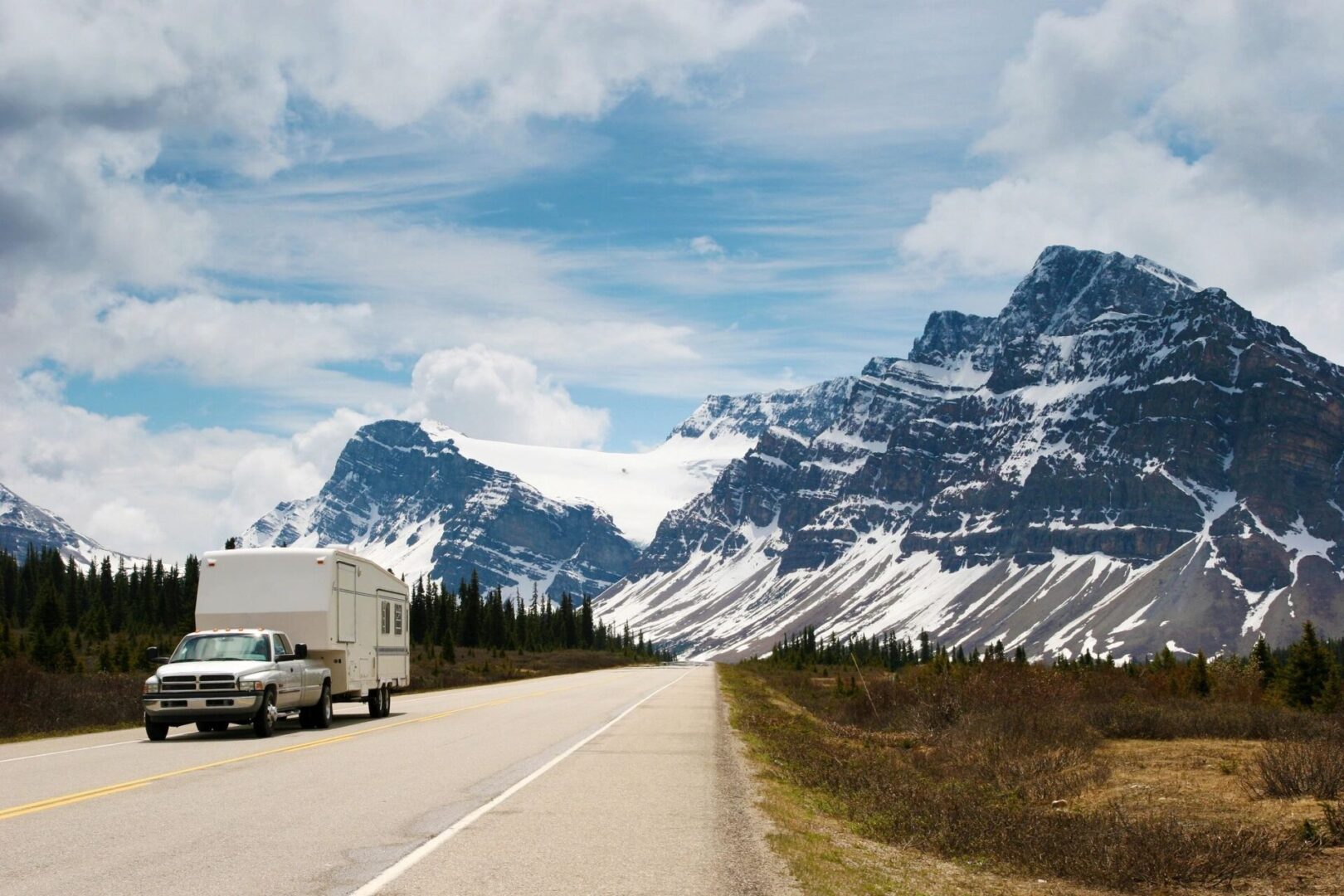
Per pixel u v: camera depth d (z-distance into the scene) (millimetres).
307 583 30672
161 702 25875
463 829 13547
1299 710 53312
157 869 10930
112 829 13289
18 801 15570
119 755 22375
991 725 32406
